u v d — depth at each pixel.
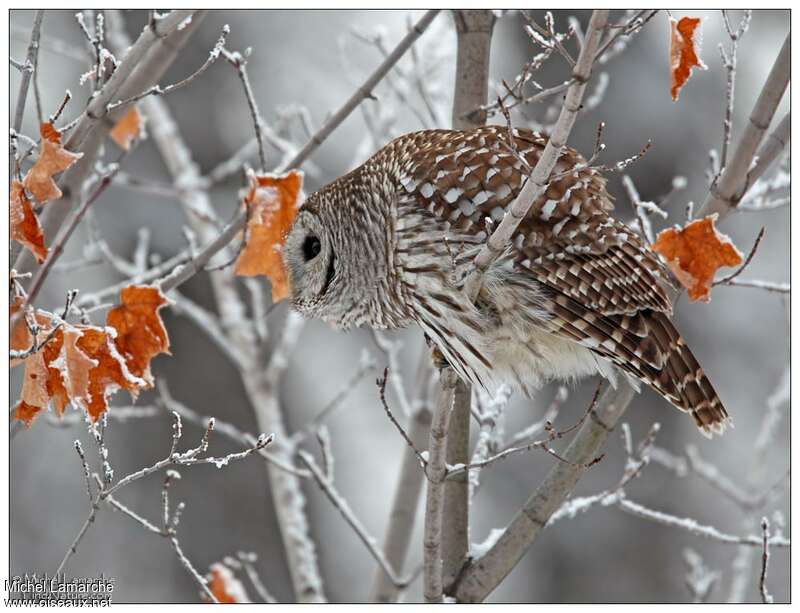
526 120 11.09
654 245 8.04
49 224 8.95
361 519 18.80
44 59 17.89
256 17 19.30
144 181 12.92
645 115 18.02
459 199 8.05
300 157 9.08
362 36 12.30
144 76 8.97
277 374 13.20
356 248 9.29
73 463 18.23
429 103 11.62
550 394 18.23
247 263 8.72
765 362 19.48
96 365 7.16
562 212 7.82
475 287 7.18
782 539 9.28
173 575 17.02
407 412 11.72
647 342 7.77
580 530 18.28
